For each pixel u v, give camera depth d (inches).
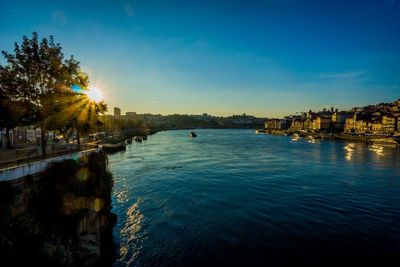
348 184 1807.3
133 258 852.0
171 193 1573.6
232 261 829.8
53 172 800.9
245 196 1505.9
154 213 1241.4
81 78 1279.5
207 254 871.1
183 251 892.0
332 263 817.5
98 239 786.8
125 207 1331.2
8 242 586.9
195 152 3725.4
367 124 7347.4
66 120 1184.2
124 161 2844.5
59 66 1056.8
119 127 6737.2
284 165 2576.3
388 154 3540.8
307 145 5034.5
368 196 1517.0
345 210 1274.6
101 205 876.0
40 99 1007.6
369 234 1011.3
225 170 2298.2
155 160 2910.9
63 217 733.9
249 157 3171.8
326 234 1010.7
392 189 1676.9
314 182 1860.2
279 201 1417.3
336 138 6747.1
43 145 989.8
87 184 876.6
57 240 679.7
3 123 1076.5
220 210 1273.4
